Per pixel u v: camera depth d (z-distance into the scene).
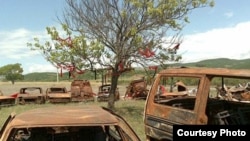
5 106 22.91
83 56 16.64
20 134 4.75
